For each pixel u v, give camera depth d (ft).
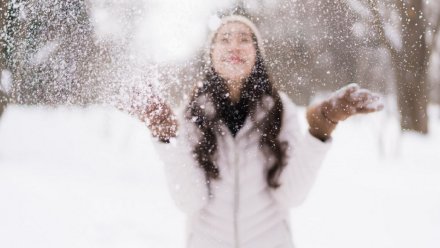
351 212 11.59
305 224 10.79
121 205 11.39
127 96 3.05
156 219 10.64
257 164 3.60
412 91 7.91
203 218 3.67
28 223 9.43
